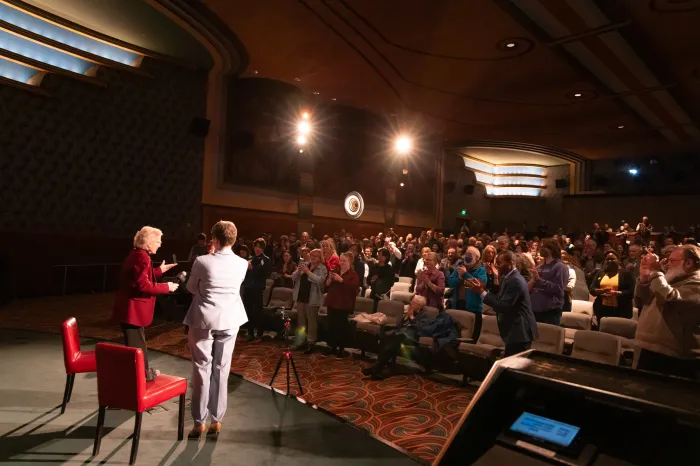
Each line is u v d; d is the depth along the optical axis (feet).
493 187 76.84
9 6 30.40
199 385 11.14
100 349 10.11
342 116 53.01
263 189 46.34
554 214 73.05
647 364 10.62
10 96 31.48
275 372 15.29
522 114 47.85
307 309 20.65
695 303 9.96
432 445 11.12
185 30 33.32
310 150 49.96
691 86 38.06
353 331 19.79
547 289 16.40
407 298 23.99
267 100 46.03
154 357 18.75
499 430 4.26
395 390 15.29
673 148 59.82
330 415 12.97
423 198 64.64
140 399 9.87
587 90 39.52
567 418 4.14
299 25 30.83
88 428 11.60
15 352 18.40
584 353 15.39
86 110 35.12
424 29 29.96
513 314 13.10
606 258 19.36
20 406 12.86
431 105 46.75
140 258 12.90
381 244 38.93
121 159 37.04
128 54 38.29
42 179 33.09
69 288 34.60
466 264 18.72
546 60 33.53
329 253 20.97
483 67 35.55
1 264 30.71
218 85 42.88
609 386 4.15
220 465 9.87
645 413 3.73
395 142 59.52
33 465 9.61
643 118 47.26
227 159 43.62
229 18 30.63
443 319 17.47
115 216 36.81
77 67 35.47
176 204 40.27
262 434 11.57
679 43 30.48
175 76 40.11
